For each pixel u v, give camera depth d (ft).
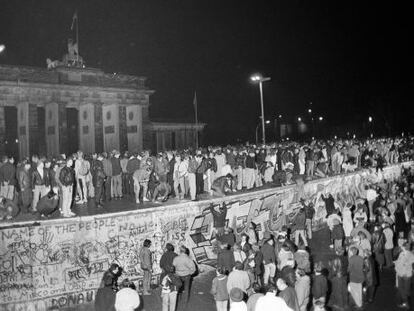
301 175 105.60
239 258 53.88
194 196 77.41
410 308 50.70
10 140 202.80
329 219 78.13
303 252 53.93
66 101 153.17
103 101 162.40
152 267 63.98
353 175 115.24
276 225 87.10
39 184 66.23
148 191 78.33
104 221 60.18
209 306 53.31
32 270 54.08
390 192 97.55
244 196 81.05
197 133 213.25
